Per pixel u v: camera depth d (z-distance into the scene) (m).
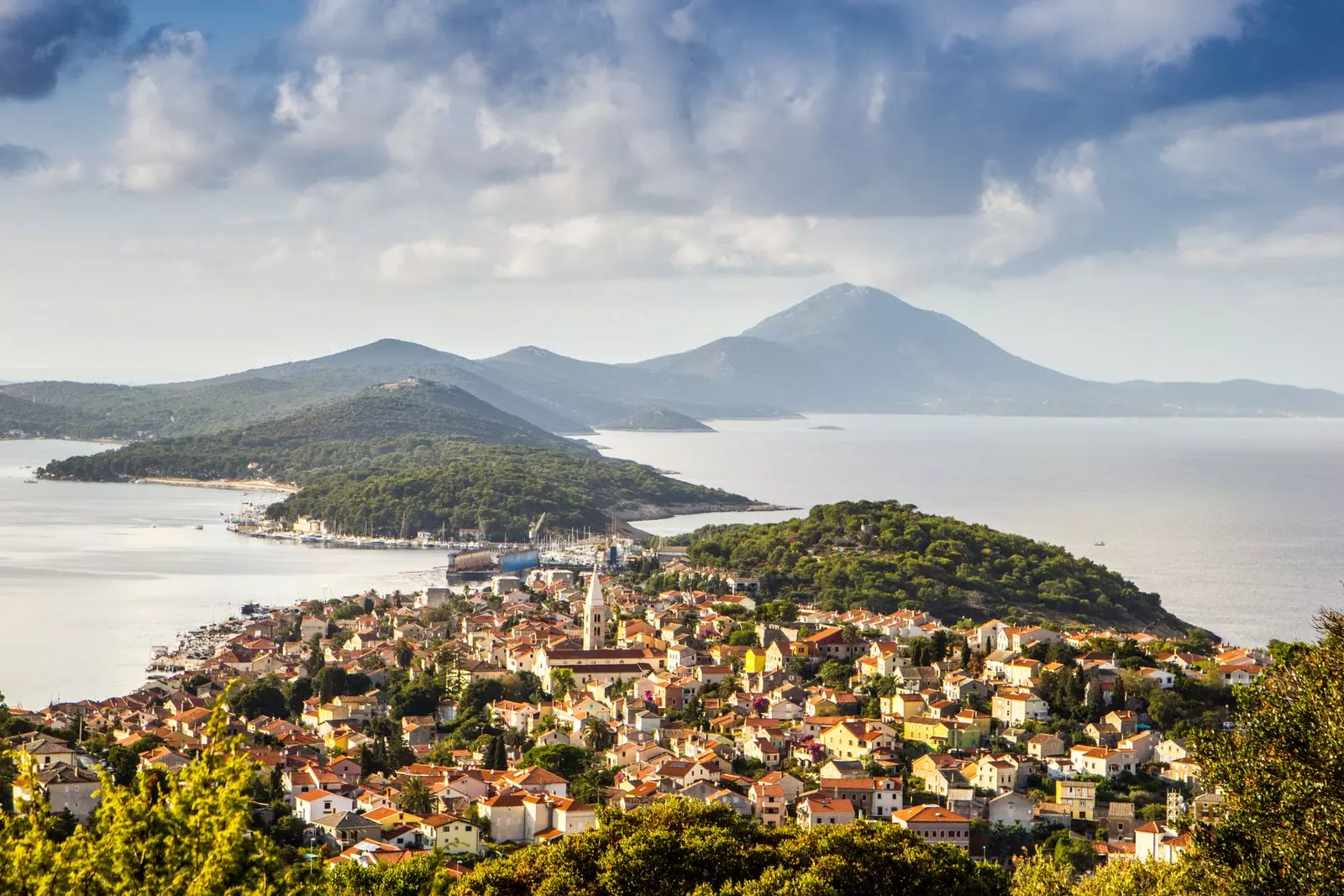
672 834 183.00
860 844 177.50
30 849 104.25
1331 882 109.81
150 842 104.25
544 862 183.62
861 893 170.00
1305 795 114.62
